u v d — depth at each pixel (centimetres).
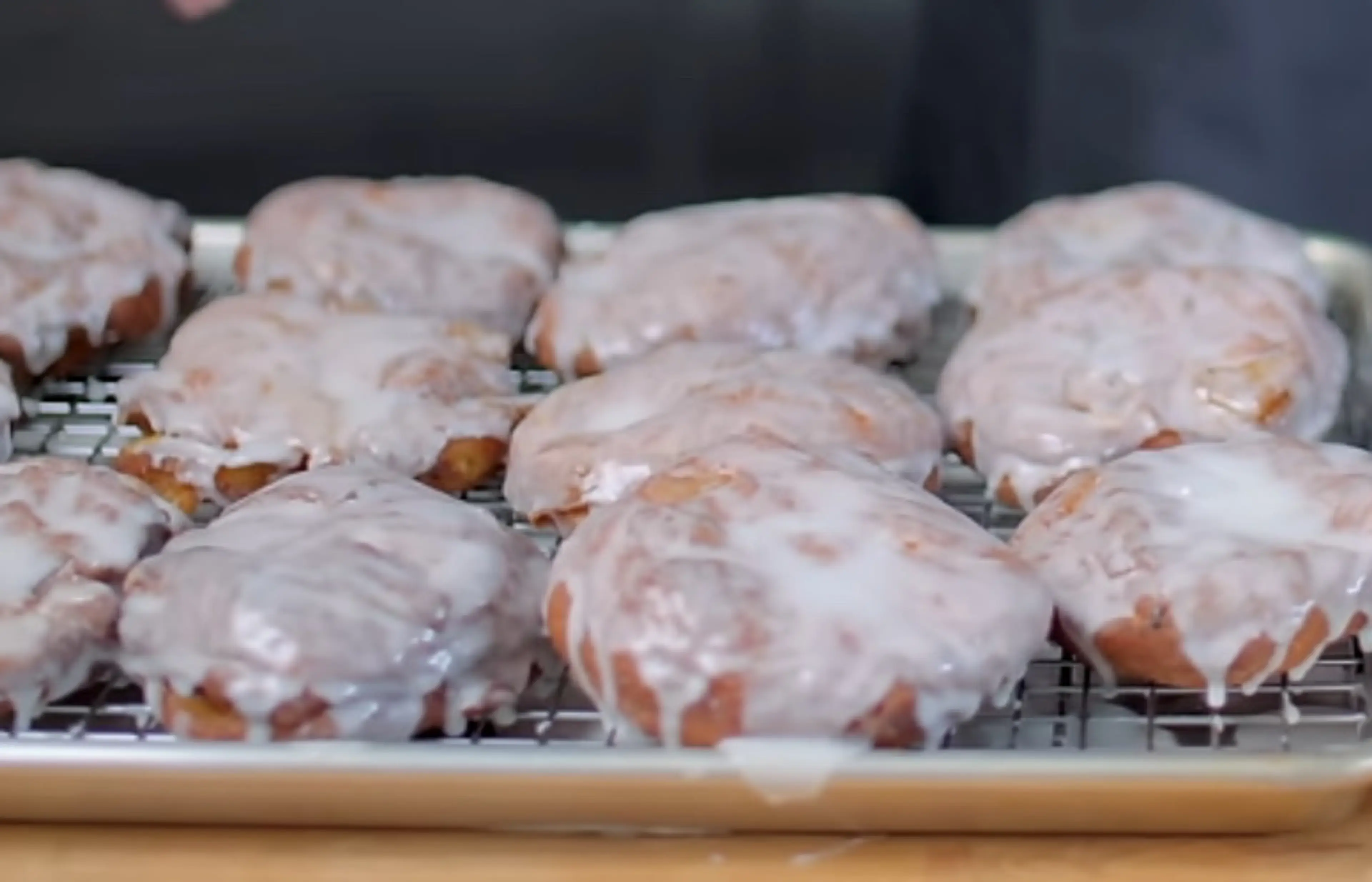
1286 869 74
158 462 87
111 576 80
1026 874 74
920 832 74
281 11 123
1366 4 114
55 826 75
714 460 79
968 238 100
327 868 74
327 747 73
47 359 92
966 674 74
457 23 124
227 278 100
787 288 93
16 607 78
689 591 74
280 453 87
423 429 87
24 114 124
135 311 94
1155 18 119
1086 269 95
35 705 77
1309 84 116
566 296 94
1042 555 80
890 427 85
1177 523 79
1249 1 116
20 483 82
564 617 76
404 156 127
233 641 75
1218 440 85
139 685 78
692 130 127
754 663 73
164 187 126
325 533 79
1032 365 89
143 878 74
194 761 73
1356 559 78
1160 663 77
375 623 76
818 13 125
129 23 122
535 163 127
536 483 85
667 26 125
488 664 77
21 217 95
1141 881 73
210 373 89
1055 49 122
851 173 128
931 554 76
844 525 77
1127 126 122
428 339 91
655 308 92
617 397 87
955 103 125
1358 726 77
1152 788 72
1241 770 72
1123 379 88
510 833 75
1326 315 92
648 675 74
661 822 74
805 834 75
